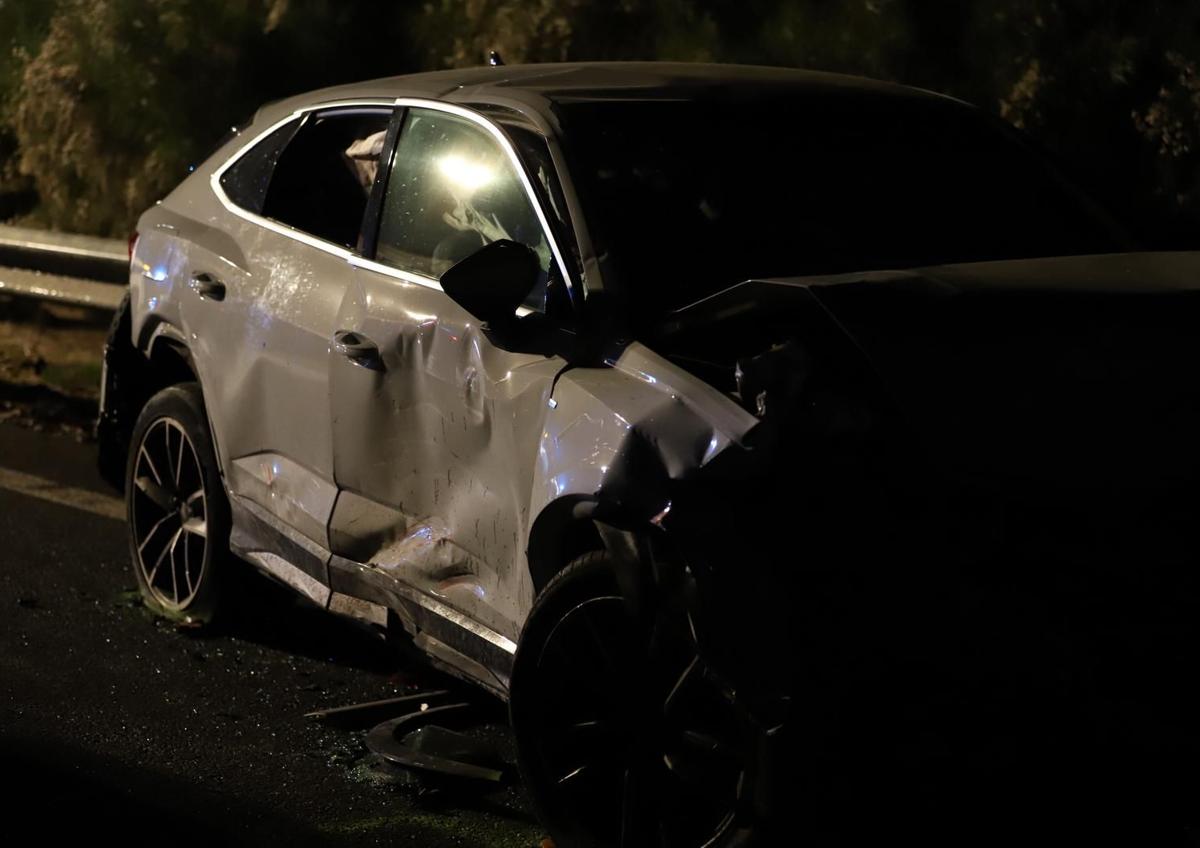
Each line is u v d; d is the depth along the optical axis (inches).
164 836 155.0
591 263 152.8
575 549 146.0
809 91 182.2
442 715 183.5
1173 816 130.5
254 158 211.6
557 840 146.3
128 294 230.5
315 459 183.6
